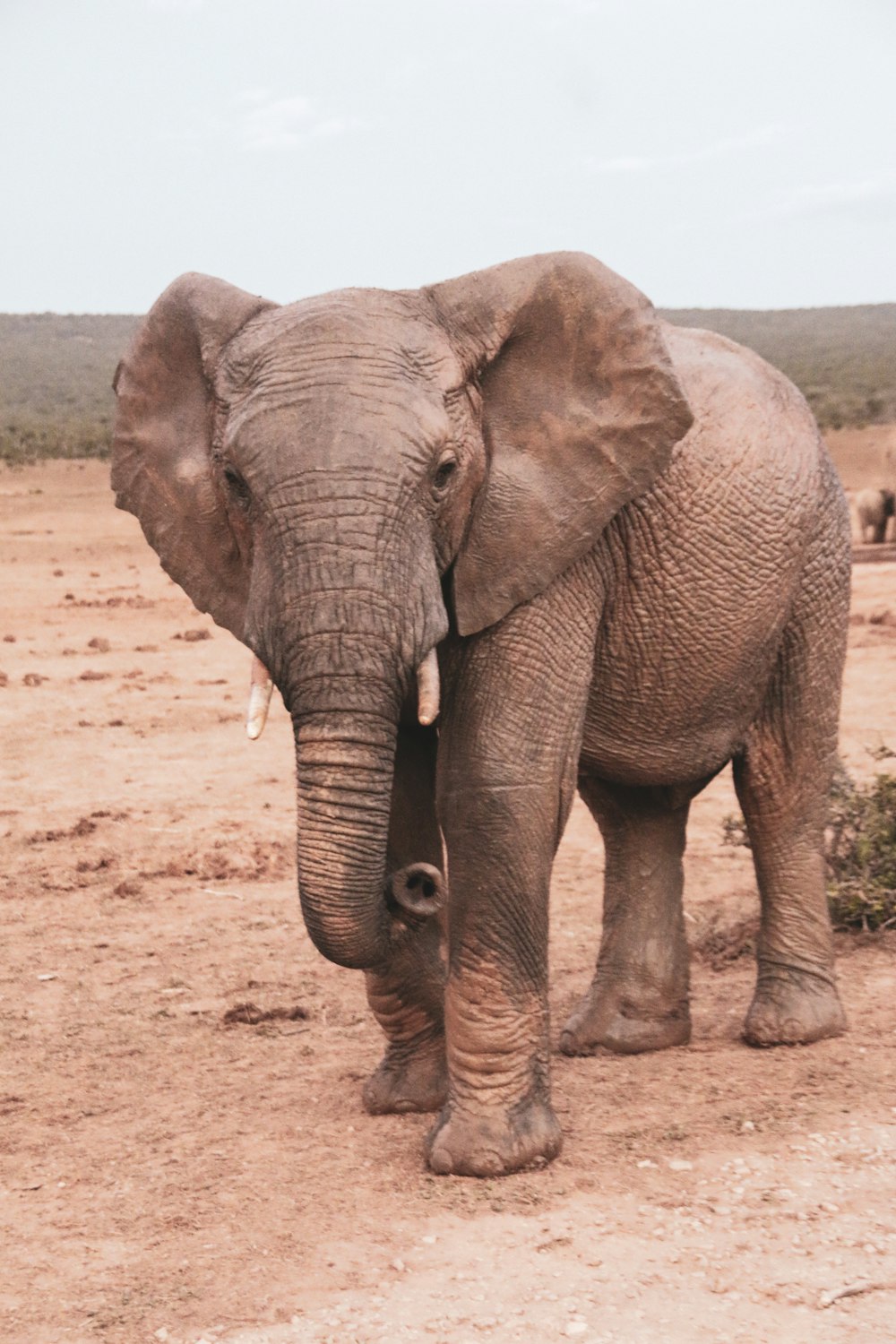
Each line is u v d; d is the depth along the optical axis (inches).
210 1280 177.5
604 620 225.8
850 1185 195.9
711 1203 192.2
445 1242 184.4
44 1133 230.1
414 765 227.6
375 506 179.0
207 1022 284.5
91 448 2186.3
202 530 207.9
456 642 205.2
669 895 266.2
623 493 203.9
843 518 264.1
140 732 558.3
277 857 406.3
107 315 7047.2
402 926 209.9
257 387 188.7
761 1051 255.3
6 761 517.0
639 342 202.2
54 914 363.9
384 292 198.7
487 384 201.6
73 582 995.9
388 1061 234.4
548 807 208.4
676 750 243.6
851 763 481.1
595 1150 211.3
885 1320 162.9
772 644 251.0
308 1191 201.8
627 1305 167.3
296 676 178.5
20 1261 186.4
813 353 4574.3
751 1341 158.9
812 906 262.8
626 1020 260.5
